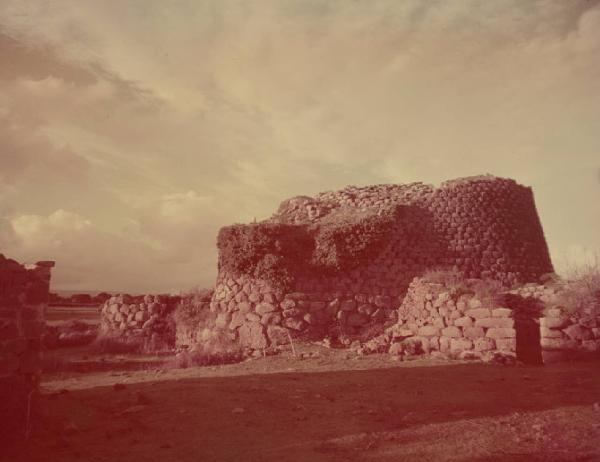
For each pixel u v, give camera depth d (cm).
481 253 2584
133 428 729
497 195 2769
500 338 1540
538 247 2808
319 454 601
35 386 719
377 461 569
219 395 963
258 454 605
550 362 1390
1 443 631
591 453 562
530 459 555
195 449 628
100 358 2019
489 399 908
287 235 2275
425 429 702
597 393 909
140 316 2597
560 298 1512
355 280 2250
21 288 701
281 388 1050
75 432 704
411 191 2817
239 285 2222
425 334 1747
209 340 2205
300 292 2156
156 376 1312
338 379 1178
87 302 6050
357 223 2322
